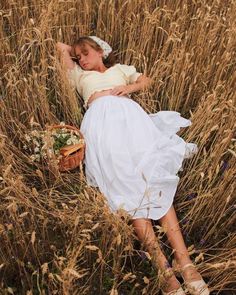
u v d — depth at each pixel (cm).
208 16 322
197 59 316
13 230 209
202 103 285
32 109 274
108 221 201
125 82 307
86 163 262
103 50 311
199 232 248
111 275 220
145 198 236
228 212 253
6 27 350
